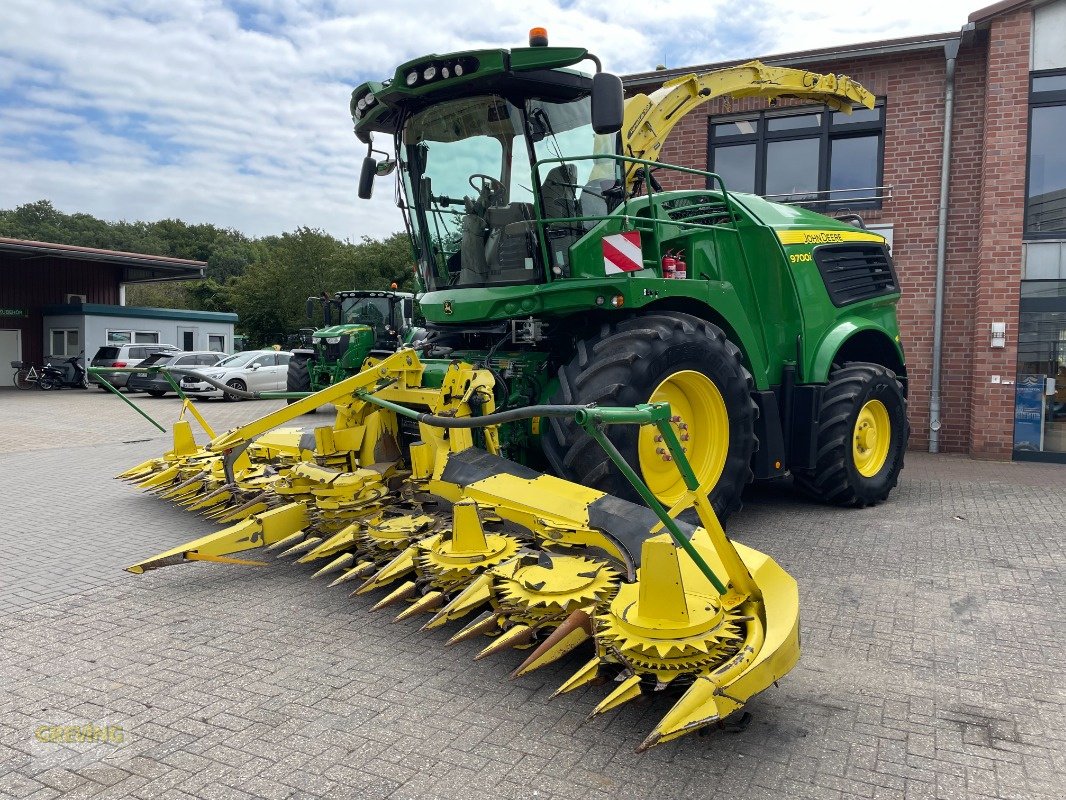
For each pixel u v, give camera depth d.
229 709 3.31
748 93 8.37
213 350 32.12
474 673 3.66
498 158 5.55
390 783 2.76
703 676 2.73
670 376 5.23
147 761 2.91
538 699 3.40
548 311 5.46
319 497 4.89
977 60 10.47
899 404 7.66
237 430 5.62
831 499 7.30
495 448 4.90
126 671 3.69
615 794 2.70
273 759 2.92
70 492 8.05
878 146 11.11
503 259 5.64
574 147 5.58
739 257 6.58
